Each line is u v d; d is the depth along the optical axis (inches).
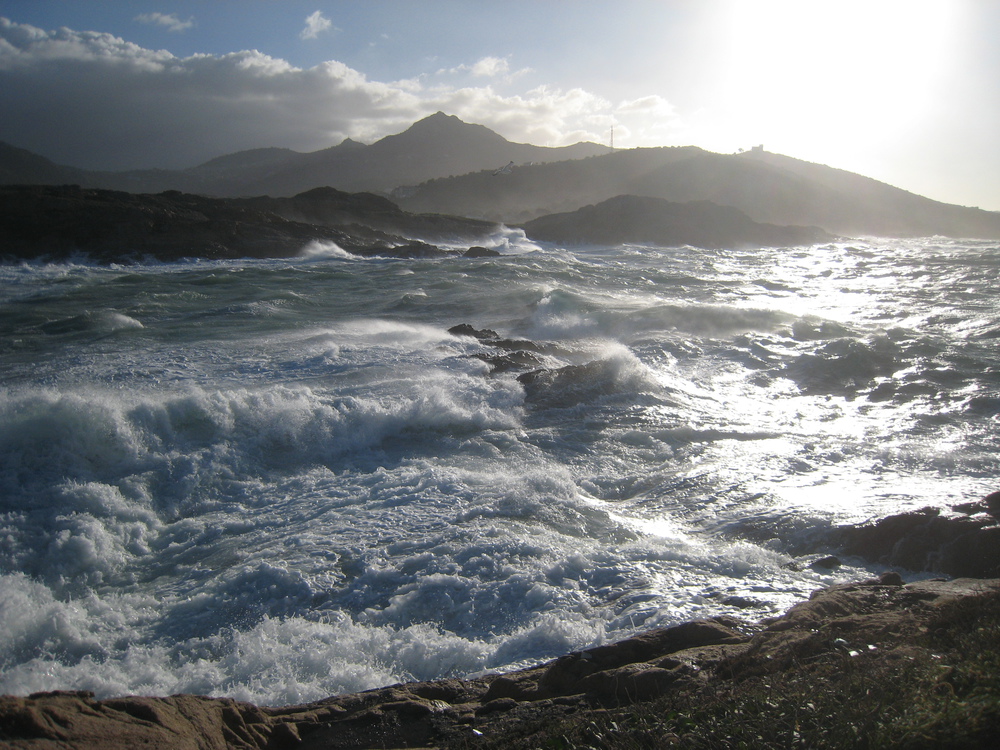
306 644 201.5
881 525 261.7
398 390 458.9
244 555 264.5
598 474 350.6
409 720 147.6
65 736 111.1
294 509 307.0
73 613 221.5
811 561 251.1
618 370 511.5
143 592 242.5
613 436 408.8
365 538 271.7
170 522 301.3
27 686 184.1
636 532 278.5
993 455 366.9
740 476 341.1
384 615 218.7
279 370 528.1
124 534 280.4
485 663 190.7
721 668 146.9
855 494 311.0
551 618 209.3
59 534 268.1
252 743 136.2
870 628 153.9
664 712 125.9
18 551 260.1
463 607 222.1
